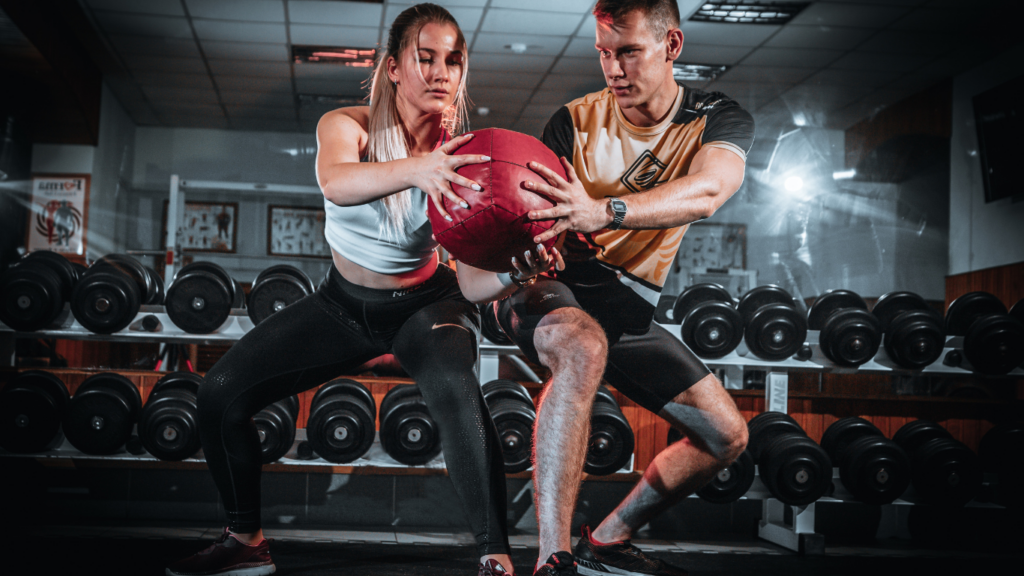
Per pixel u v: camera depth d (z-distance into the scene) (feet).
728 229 29.71
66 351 20.52
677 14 6.44
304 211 30.19
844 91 25.99
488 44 22.08
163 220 29.43
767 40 22.20
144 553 8.98
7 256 22.67
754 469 11.27
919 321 12.50
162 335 12.26
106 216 26.25
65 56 21.01
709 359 12.56
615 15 6.24
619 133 7.01
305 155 30.50
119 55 23.07
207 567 7.27
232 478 7.16
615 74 6.38
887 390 19.13
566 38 21.58
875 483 11.67
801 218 29.30
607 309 7.11
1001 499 12.91
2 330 12.08
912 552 11.71
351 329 6.70
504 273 5.65
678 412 7.27
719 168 5.96
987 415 13.84
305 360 6.72
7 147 22.33
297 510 12.35
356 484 12.49
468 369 6.15
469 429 5.98
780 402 12.82
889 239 27.17
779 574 9.50
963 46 22.38
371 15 20.30
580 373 5.89
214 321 12.13
